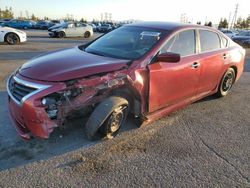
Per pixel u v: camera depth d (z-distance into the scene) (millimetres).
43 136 3371
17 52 12414
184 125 4695
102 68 3680
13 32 15625
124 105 3932
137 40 4516
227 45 5957
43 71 3527
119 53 4305
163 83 4297
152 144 3990
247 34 24625
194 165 3541
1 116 4602
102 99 3785
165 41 4383
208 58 5180
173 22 5188
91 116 3744
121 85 3783
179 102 4867
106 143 3912
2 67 8547
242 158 3779
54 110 3400
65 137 3977
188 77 4758
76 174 3236
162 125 4625
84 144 3848
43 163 3402
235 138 4355
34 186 3006
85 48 4781
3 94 5738
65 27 24891
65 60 3869
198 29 5121
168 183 3168
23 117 3402
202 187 3139
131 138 4105
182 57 4652
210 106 5695
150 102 4184
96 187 3039
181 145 4020
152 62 4121
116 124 3977
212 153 3854
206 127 4684
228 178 3326
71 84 3391
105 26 47375
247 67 10859
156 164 3514
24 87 3467
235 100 6191
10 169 3260
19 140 3865
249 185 3225
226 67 5828
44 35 27047
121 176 3242
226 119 5086
